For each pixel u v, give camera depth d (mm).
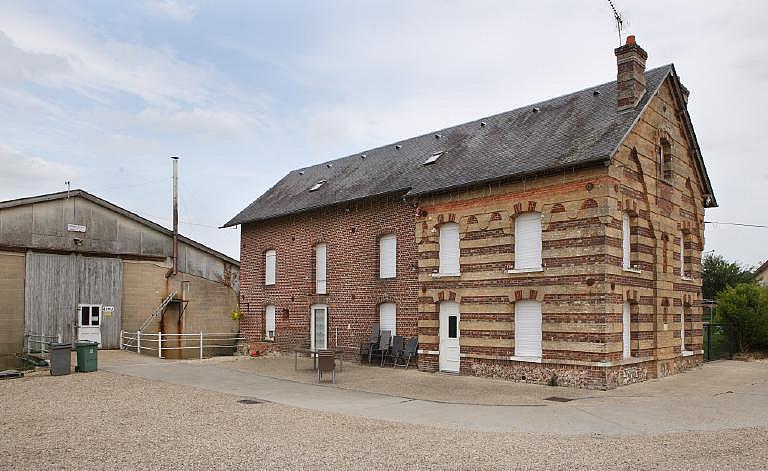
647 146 17672
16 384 16016
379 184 22125
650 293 17484
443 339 19016
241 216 28062
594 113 17797
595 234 15453
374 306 21531
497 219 17547
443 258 19203
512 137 19531
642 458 8688
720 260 44969
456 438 10000
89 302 26047
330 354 17375
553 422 11484
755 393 14719
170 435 10039
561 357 15852
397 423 11289
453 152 21203
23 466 8109
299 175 30047
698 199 20906
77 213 26016
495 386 15992
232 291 30703
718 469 8094
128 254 27391
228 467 8133
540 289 16406
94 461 8383
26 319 24203
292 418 11641
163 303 28156
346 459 8570
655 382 16625
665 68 18391
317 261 24391
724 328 24516
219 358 23312
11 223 24125
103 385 15906
